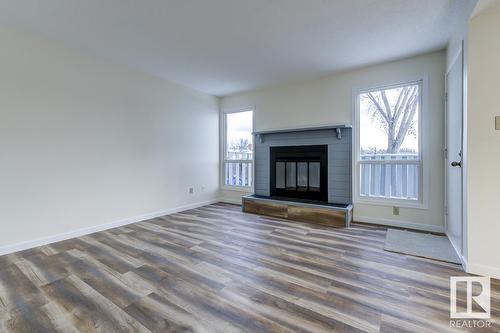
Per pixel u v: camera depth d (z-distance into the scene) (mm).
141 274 2139
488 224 2049
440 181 3223
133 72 3809
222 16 2432
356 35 2799
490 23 1980
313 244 2846
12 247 2627
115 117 3586
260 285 1959
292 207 3945
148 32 2736
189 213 4410
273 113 4695
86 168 3258
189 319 1556
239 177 5277
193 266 2291
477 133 2057
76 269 2232
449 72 2887
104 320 1546
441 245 2773
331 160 4020
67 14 2387
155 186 4152
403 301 1735
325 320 1543
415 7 2279
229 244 2855
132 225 3656
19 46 2678
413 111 3447
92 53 3264
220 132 5492
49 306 1690
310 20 2498
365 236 3107
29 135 2758
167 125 4352
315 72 3900
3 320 1553
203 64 3611
